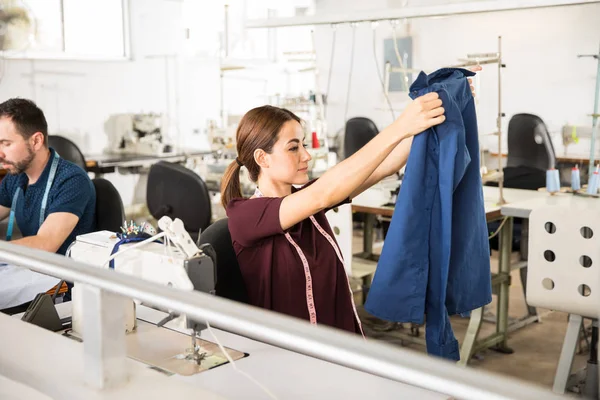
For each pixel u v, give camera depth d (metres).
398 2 5.97
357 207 3.50
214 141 5.39
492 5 3.42
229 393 1.16
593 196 3.51
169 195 3.57
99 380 0.98
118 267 1.44
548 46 5.80
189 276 1.33
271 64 7.11
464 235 1.67
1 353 1.12
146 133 5.85
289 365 1.28
